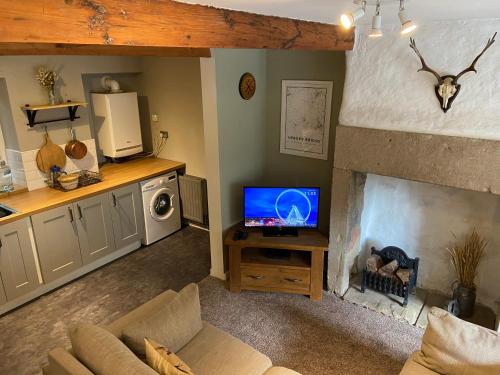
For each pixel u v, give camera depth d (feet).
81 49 7.30
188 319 7.74
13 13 3.11
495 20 7.47
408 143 8.93
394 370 8.93
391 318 10.61
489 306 10.75
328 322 10.52
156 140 16.25
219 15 5.36
